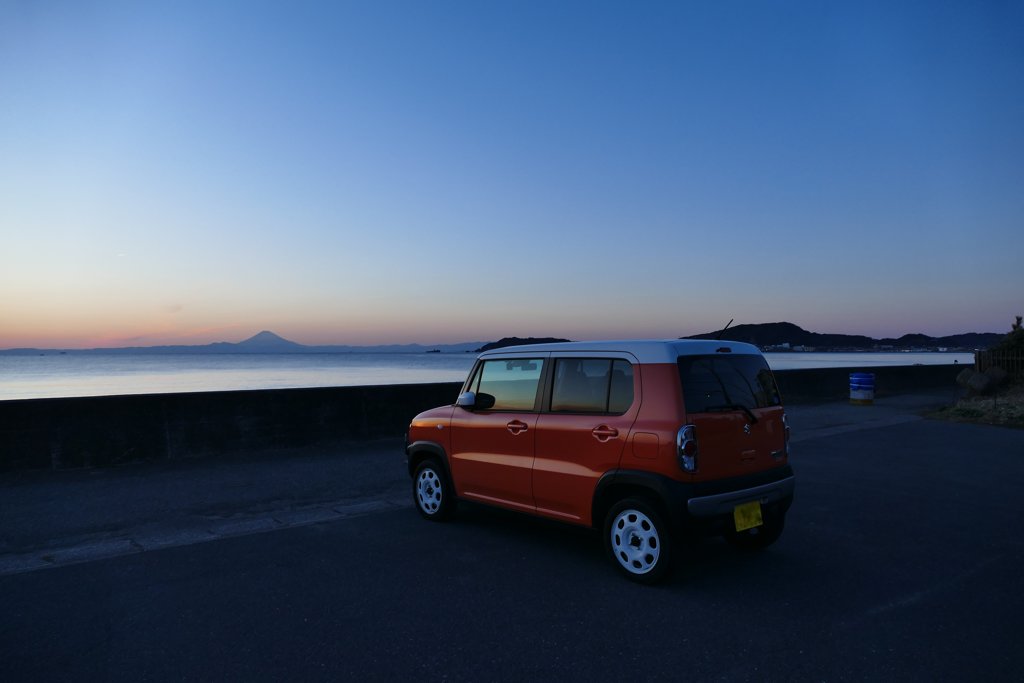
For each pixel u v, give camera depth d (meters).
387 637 3.82
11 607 4.30
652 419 4.62
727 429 4.73
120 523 6.45
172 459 9.83
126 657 3.58
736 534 5.58
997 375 17.56
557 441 5.22
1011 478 8.45
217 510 6.98
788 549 5.53
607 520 4.86
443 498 6.37
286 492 7.83
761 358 5.38
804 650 3.62
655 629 3.92
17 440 8.71
